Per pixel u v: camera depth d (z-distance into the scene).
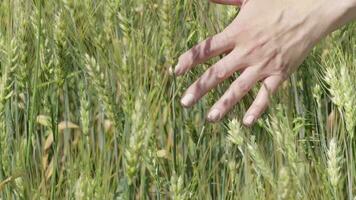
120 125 0.99
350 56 1.10
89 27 1.09
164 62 1.07
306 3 1.04
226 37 1.04
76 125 1.09
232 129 0.96
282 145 0.87
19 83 1.04
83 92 1.03
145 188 0.98
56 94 1.06
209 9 1.15
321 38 1.05
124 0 1.05
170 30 1.02
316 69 1.13
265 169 0.88
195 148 1.06
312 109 1.14
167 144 1.06
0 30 1.07
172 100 1.04
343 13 1.04
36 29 1.06
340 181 0.90
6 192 0.94
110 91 0.98
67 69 1.10
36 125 1.05
